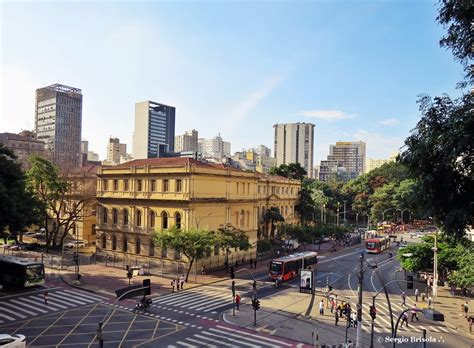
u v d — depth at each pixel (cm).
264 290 4831
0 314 3653
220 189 6262
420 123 1927
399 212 14038
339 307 3872
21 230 4616
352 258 7756
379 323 3794
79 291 4522
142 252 6159
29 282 4606
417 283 5766
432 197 1927
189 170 5634
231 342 3052
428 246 5325
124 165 6806
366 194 15188
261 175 8394
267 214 7862
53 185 7000
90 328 3281
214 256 6069
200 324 3475
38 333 3142
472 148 1752
